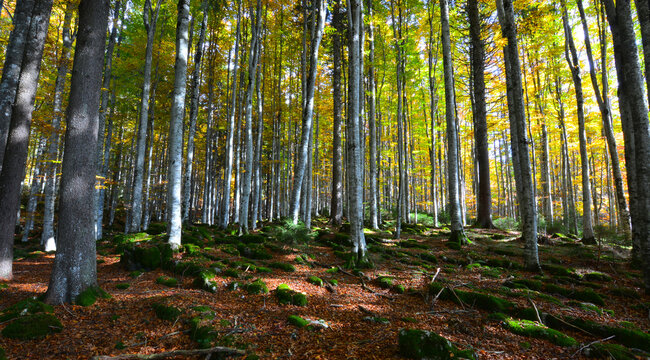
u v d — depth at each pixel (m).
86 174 5.32
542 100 17.84
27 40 7.57
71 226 5.17
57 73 11.04
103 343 3.95
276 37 18.89
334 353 3.75
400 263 9.34
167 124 22.97
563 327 4.81
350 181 8.91
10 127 7.23
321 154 29.86
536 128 21.69
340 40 17.36
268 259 9.31
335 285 6.93
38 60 7.64
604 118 11.87
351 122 8.95
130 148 22.62
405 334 3.78
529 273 8.44
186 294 5.68
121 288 6.08
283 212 24.95
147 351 3.78
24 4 7.59
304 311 5.20
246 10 17.94
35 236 16.42
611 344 4.09
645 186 6.84
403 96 18.20
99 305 5.09
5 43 9.33
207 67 19.80
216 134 27.56
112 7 14.48
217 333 4.07
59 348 3.78
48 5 7.83
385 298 6.18
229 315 4.80
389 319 4.97
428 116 23.53
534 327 4.55
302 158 12.66
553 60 17.72
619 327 4.54
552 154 27.78
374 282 7.30
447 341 3.67
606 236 9.95
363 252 8.65
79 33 5.36
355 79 8.93
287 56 20.73
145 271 7.43
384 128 27.17
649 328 5.00
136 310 4.98
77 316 4.64
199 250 8.87
